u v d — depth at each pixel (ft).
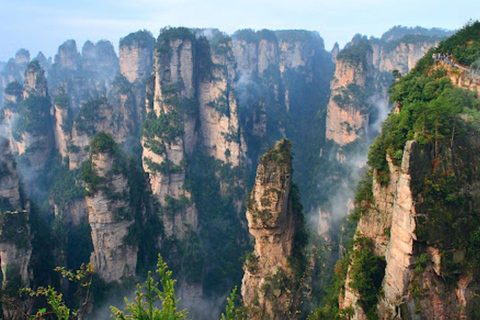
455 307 98.12
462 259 97.86
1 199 227.40
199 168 364.58
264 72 642.22
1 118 453.58
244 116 463.83
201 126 380.58
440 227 96.73
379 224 118.52
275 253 168.35
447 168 99.96
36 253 214.07
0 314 164.66
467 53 138.10
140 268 237.45
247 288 171.83
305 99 653.30
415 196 97.25
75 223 299.58
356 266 116.98
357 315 113.70
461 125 104.42
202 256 285.43
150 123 320.09
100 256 215.51
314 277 206.49
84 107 346.13
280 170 159.94
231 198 345.72
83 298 197.98
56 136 394.52
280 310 164.35
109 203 210.38
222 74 366.02
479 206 100.27
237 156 355.36
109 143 211.82
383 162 118.01
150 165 300.20
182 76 361.30
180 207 293.23
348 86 395.55
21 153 388.57
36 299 183.73
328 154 407.64
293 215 173.27
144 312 64.39
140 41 509.35
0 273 182.39
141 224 247.91
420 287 98.63
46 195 358.64
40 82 398.62
